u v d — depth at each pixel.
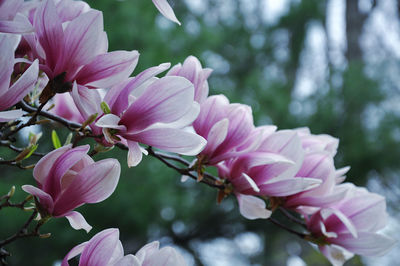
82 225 1.10
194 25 7.84
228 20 13.89
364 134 7.76
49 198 1.07
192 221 8.12
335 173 1.27
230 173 1.25
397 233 8.48
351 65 8.60
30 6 1.11
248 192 1.24
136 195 6.50
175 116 1.07
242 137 1.23
